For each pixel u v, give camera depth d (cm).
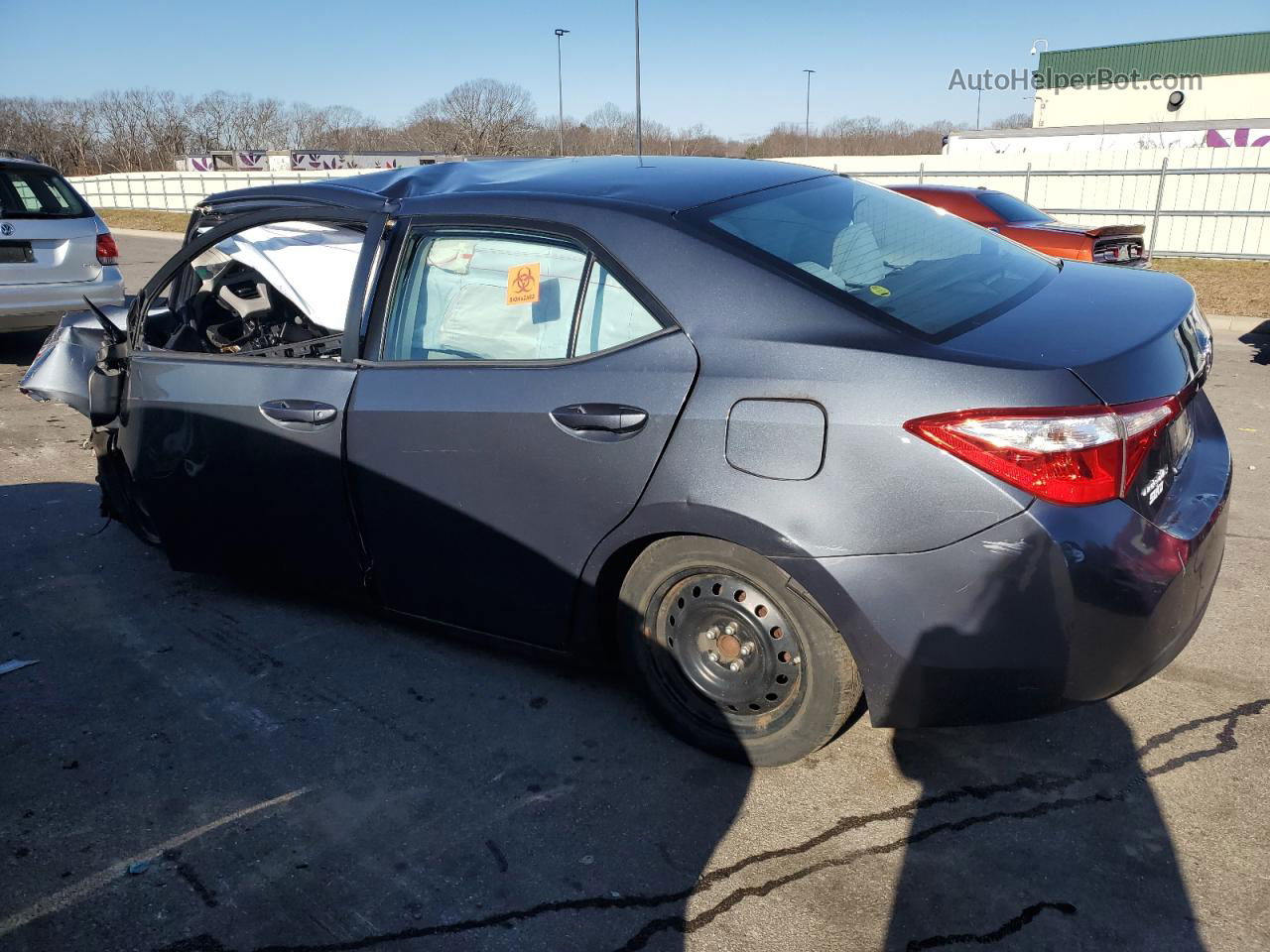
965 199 1062
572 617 294
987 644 229
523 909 230
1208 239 1561
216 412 344
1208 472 272
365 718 309
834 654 252
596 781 275
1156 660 238
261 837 258
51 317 802
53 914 234
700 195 294
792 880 236
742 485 246
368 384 312
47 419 667
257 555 361
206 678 336
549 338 284
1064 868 236
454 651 348
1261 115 3164
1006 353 231
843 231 296
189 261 364
